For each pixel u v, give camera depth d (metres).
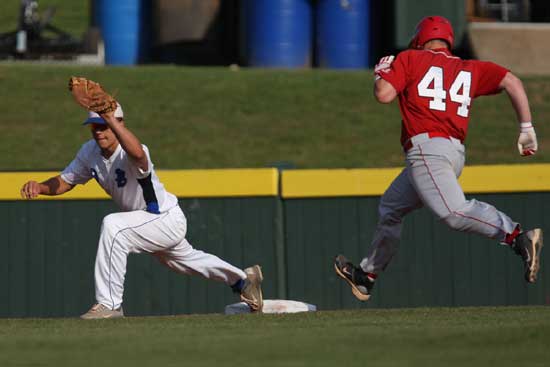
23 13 66.12
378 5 65.06
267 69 62.69
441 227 36.00
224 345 14.80
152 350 14.41
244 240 35.69
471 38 65.06
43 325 19.70
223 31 67.88
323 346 14.61
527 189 35.62
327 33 64.31
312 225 35.84
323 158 50.47
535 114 55.31
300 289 35.78
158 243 23.44
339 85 58.28
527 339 15.11
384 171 35.81
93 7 69.12
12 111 54.59
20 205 35.56
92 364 13.24
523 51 65.25
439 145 21.34
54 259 35.59
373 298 36.06
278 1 63.66
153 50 68.31
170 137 52.19
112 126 21.83
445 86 21.56
